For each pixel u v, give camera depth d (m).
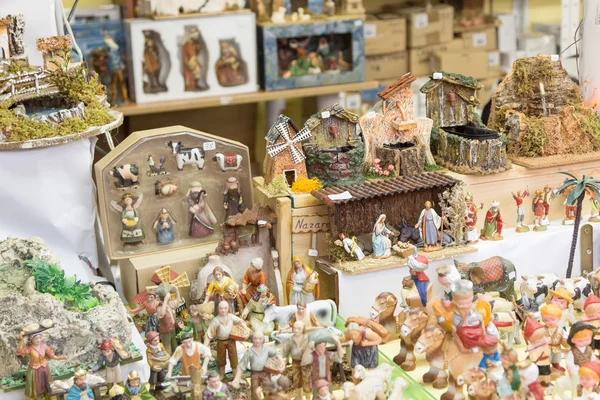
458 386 1.89
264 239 2.17
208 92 3.20
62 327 1.90
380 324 2.03
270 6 3.23
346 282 2.12
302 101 3.45
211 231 2.23
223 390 1.86
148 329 2.02
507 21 3.58
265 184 2.23
